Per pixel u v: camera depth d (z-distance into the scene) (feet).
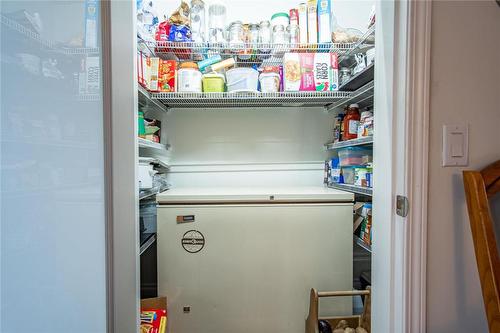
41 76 2.14
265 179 6.13
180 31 4.65
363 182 4.51
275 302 4.33
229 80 4.83
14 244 2.18
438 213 2.19
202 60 5.24
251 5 5.86
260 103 5.76
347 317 4.35
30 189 2.16
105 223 2.11
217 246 4.29
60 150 2.16
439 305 2.21
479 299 2.24
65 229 2.18
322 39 4.83
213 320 4.28
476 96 2.17
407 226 2.17
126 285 2.31
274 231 4.34
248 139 6.08
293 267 4.36
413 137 2.13
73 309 2.19
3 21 2.09
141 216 5.21
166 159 5.99
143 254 5.68
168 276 4.26
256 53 5.08
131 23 2.41
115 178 2.14
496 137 2.20
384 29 2.36
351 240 4.42
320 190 4.97
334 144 5.61
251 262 4.32
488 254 1.88
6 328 2.18
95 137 2.12
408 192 2.16
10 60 2.12
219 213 4.30
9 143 2.15
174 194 4.36
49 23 2.12
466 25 2.14
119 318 2.19
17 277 2.19
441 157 2.17
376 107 2.56
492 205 2.30
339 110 6.10
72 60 2.13
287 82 4.84
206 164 6.07
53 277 2.19
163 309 4.03
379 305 2.51
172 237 4.27
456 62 2.15
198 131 6.05
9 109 2.14
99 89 2.10
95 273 2.17
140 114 4.52
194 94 4.86
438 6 2.11
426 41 2.09
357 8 5.99
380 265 2.49
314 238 4.39
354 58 5.03
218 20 4.83
